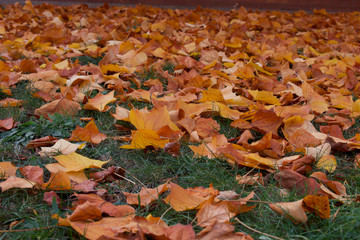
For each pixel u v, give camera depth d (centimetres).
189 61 197
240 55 214
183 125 138
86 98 159
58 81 175
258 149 130
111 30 284
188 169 127
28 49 224
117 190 119
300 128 142
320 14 447
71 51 220
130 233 100
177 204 108
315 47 265
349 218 109
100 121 148
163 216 110
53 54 209
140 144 130
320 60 219
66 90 160
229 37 266
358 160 131
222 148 127
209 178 123
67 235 105
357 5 498
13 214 109
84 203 103
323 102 157
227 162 130
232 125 143
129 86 174
